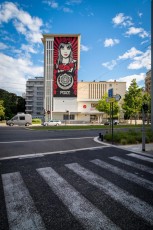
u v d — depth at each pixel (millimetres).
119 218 3180
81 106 68875
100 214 3303
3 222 3064
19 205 3627
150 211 3416
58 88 65562
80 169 6105
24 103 96625
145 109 9492
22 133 20688
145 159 7609
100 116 68062
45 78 66688
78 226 2947
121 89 75688
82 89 76438
